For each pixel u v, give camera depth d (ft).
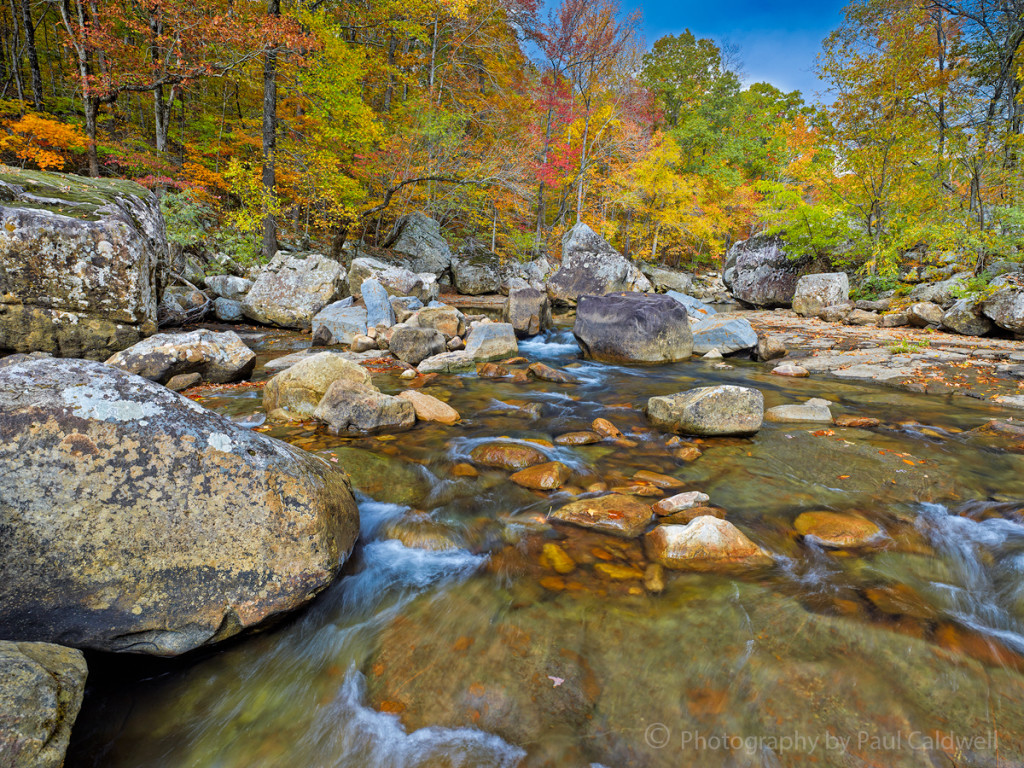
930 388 21.79
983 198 46.96
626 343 28.19
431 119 57.36
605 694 5.98
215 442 6.97
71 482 6.05
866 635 6.78
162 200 39.86
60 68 69.05
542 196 79.15
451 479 11.89
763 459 13.37
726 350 30.48
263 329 35.37
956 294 38.42
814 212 53.78
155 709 5.92
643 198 85.51
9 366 6.60
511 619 7.23
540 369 24.14
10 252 18.44
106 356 20.80
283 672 6.48
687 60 106.83
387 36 66.49
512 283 71.05
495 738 5.54
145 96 67.51
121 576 6.05
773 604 7.43
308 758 5.42
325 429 15.01
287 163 53.31
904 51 45.42
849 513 10.33
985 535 9.55
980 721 5.54
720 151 95.96
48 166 39.55
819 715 5.63
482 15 69.05
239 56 42.19
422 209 71.36
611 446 14.47
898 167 49.03
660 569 8.36
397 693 6.13
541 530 9.65
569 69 75.77
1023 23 46.44
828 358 28.60
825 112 50.80
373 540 9.25
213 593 6.42
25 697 4.37
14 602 5.57
